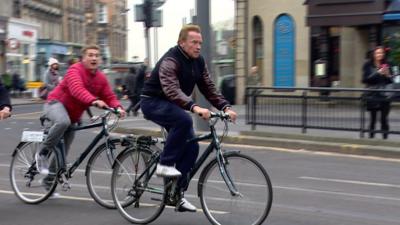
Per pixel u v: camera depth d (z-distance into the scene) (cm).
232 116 559
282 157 1141
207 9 1451
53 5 6206
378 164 1054
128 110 2178
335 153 1198
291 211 677
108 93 695
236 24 2492
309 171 970
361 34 2109
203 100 1427
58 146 703
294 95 1331
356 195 773
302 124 1324
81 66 675
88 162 691
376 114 1221
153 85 587
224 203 573
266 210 553
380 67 1256
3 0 4619
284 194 777
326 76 2200
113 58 8750
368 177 913
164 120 580
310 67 2242
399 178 905
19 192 728
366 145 1203
